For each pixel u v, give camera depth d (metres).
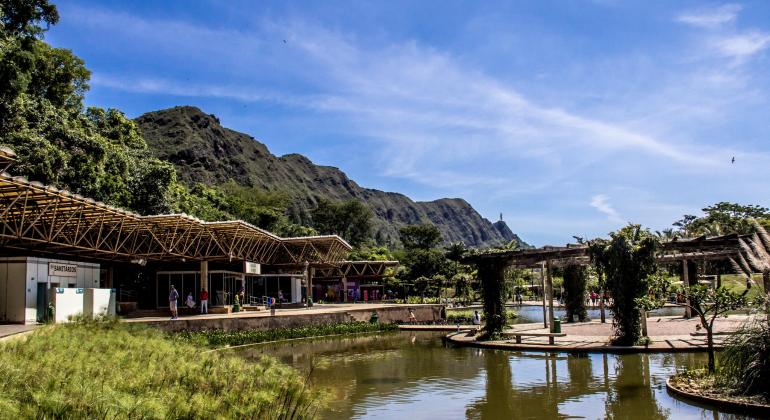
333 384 14.09
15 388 5.36
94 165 36.44
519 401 11.65
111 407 5.14
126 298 34.62
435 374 15.30
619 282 18.33
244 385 7.15
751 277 12.12
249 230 31.23
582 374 14.31
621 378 13.54
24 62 29.20
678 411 10.24
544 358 17.25
